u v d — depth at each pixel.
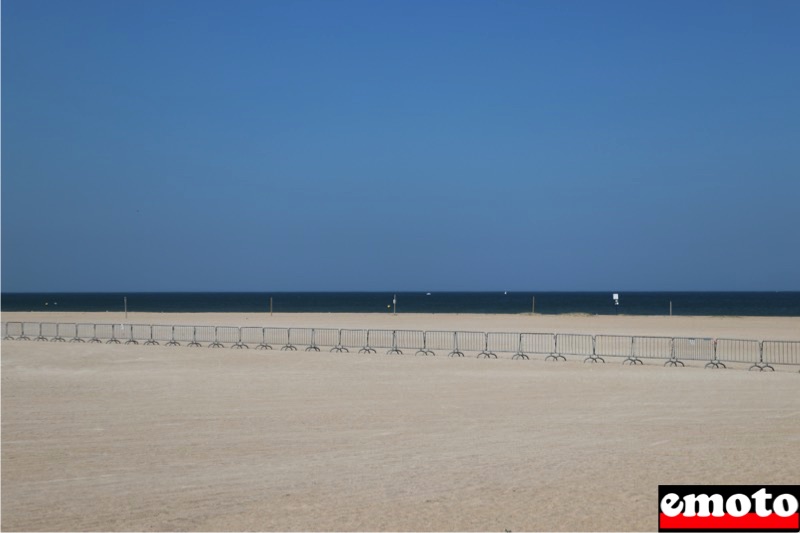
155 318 73.31
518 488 12.33
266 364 31.70
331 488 12.38
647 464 13.95
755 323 62.09
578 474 13.22
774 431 17.12
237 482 12.79
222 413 19.53
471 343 42.41
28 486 12.59
